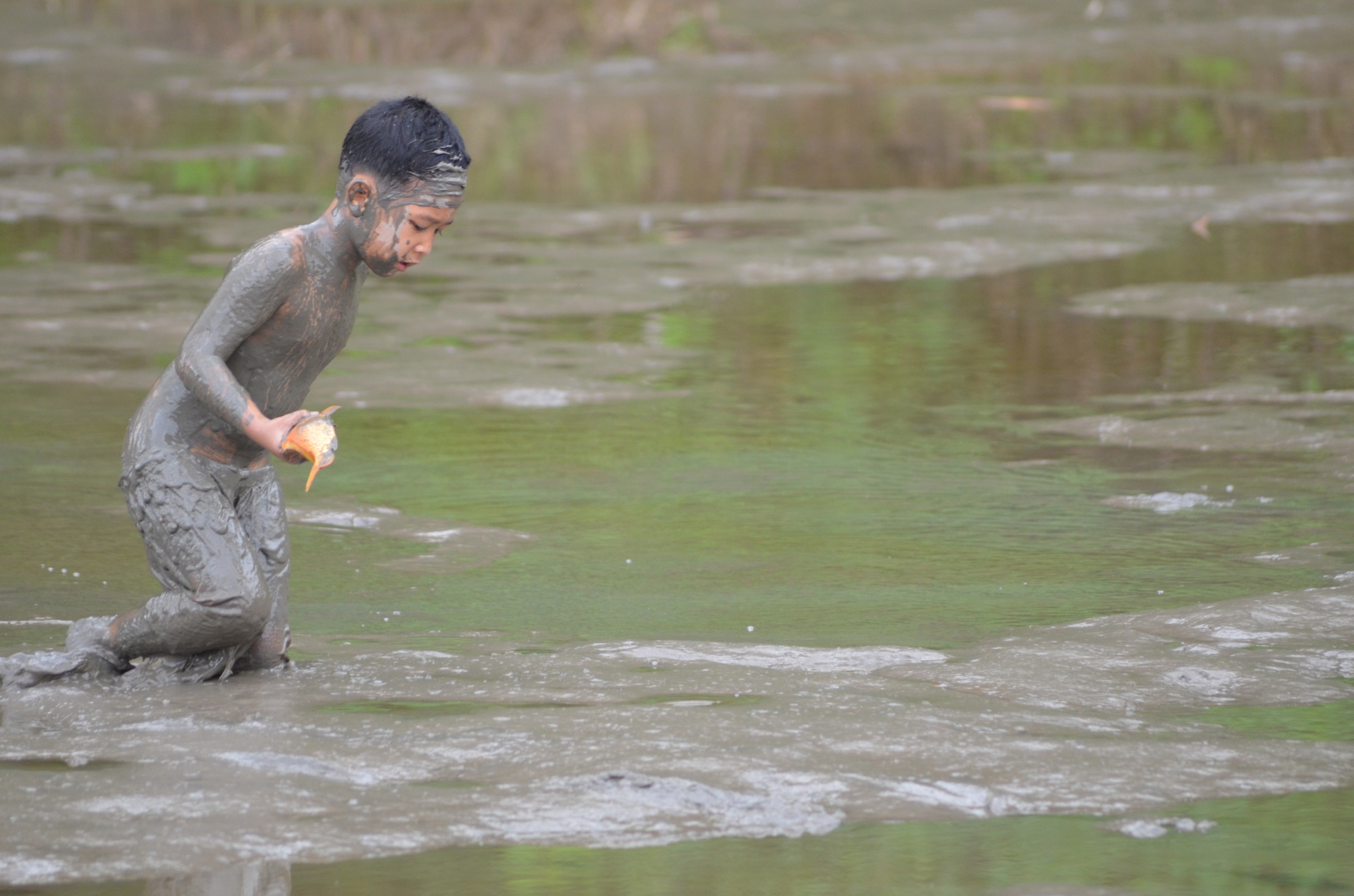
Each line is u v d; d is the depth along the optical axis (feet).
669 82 267.18
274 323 49.98
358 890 34.73
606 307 119.75
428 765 41.75
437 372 99.40
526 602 59.36
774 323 114.62
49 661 49.62
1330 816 38.88
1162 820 38.55
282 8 298.56
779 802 39.45
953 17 338.95
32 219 155.74
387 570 63.72
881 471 78.74
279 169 186.19
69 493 73.92
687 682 48.80
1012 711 46.29
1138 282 125.80
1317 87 244.22
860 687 48.32
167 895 34.42
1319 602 57.11
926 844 37.17
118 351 103.50
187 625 48.91
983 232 148.05
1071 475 77.05
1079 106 233.55
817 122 226.38
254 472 51.90
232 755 42.37
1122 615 56.34
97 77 261.03
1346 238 141.49
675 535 68.39
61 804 39.06
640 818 38.52
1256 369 97.60
